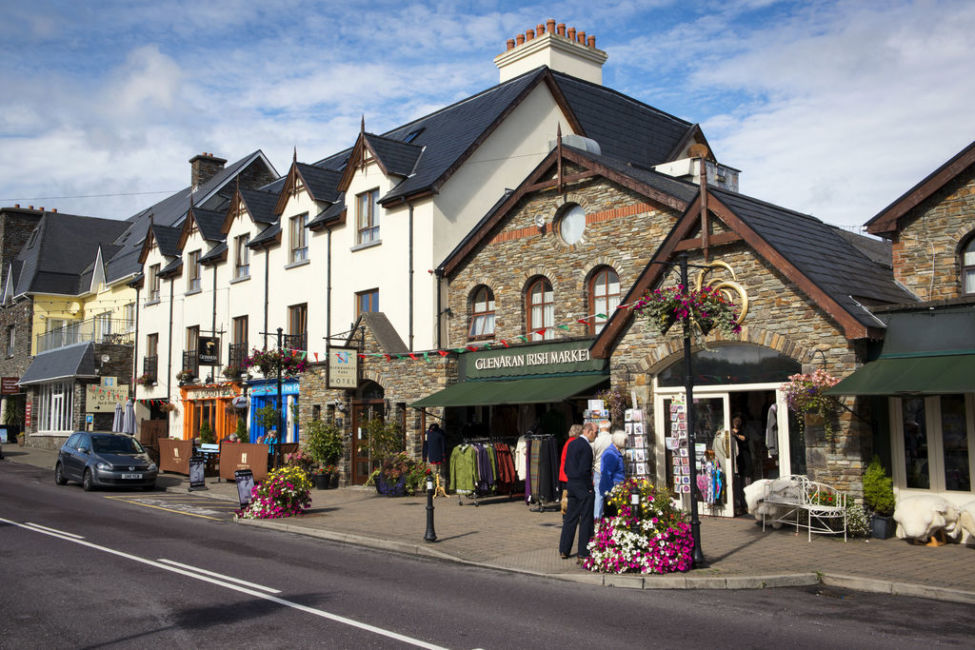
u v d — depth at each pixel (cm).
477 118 2444
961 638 751
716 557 1130
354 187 2478
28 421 4478
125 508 1839
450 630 770
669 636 754
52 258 4738
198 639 735
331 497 2025
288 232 2781
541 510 1653
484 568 1130
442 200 2206
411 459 2052
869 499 1277
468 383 2012
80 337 4041
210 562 1136
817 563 1084
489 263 2078
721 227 1490
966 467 1253
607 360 1716
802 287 1338
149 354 3691
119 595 915
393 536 1373
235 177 4019
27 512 1700
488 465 1791
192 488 2323
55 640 733
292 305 2733
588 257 1847
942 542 1218
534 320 1983
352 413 2325
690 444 1112
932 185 1430
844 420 1303
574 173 1894
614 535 1064
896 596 941
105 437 2384
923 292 1465
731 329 1196
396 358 2156
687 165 2247
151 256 3706
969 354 1224
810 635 761
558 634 759
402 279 2266
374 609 855
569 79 2711
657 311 1185
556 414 1838
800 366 1388
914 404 1312
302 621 800
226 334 3095
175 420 3400
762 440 1488
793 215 1705
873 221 1509
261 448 2400
